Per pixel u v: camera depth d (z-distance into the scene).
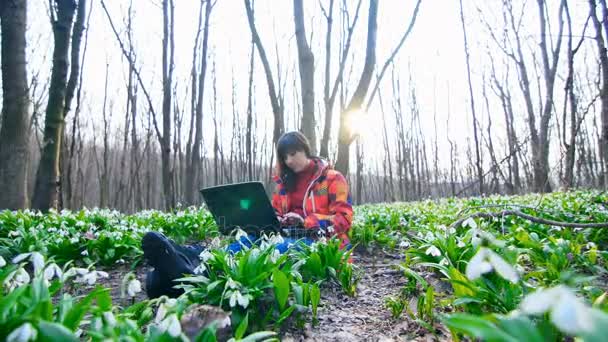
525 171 26.36
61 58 8.16
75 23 8.88
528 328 1.21
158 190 36.72
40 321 1.35
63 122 8.45
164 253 2.87
